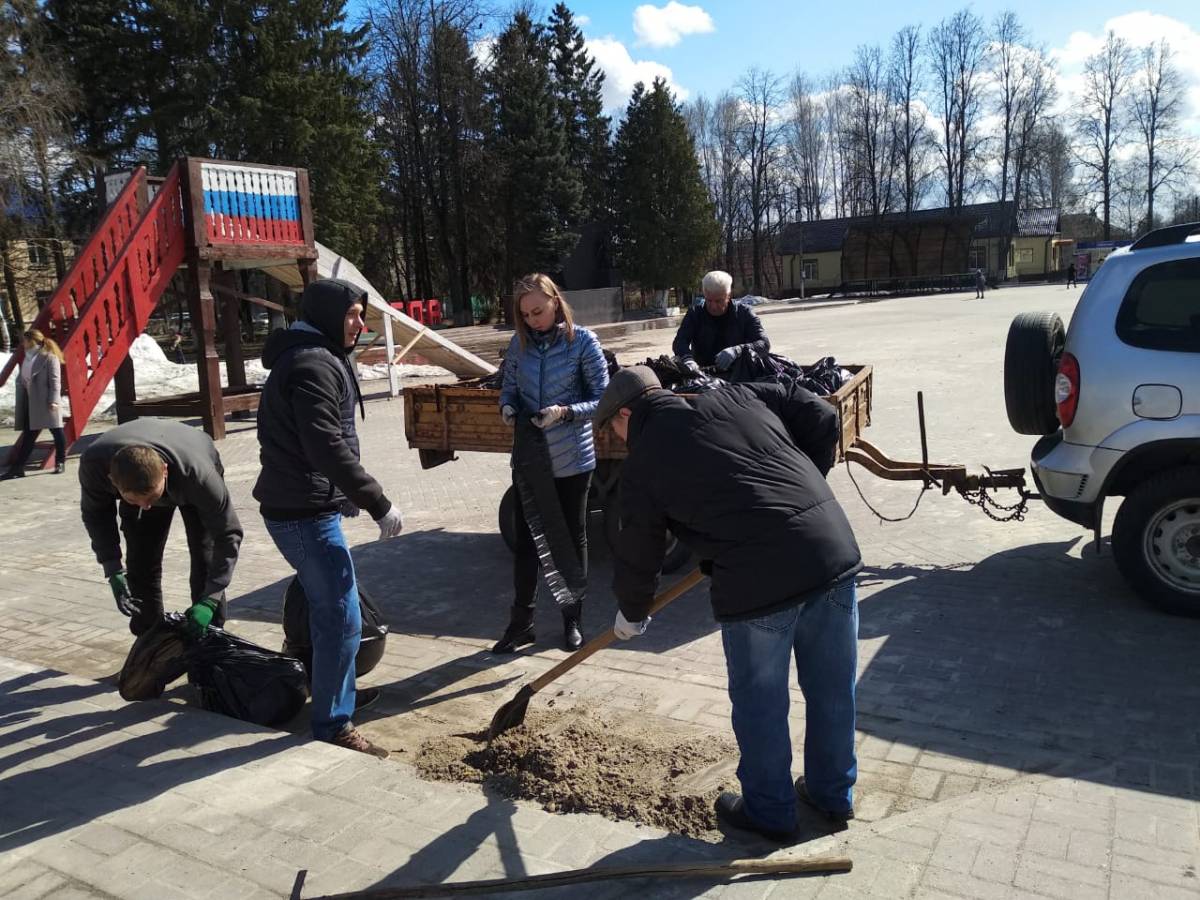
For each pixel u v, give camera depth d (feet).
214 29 101.04
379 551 22.54
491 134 145.48
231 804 10.36
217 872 9.06
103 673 15.60
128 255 39.14
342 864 9.11
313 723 12.20
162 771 11.21
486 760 11.67
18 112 71.10
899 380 48.06
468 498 28.19
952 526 21.89
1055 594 16.76
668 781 10.90
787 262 242.99
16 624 18.30
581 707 13.23
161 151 103.04
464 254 147.23
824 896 8.21
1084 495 15.74
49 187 78.07
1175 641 14.29
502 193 145.79
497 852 9.20
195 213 41.83
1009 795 10.02
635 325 125.39
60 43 96.48
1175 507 14.94
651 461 9.00
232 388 50.26
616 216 177.58
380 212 124.77
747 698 9.15
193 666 13.12
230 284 54.29
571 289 176.96
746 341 20.03
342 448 10.98
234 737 12.11
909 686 13.32
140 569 14.60
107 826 10.00
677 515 9.01
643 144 170.81
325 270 51.47
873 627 15.72
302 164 106.73
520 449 15.26
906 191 232.53
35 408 35.88
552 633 16.56
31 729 12.59
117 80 98.48
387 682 14.73
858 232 208.44
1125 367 15.16
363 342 73.26
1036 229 234.99
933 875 8.49
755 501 8.71
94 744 12.04
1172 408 14.82
